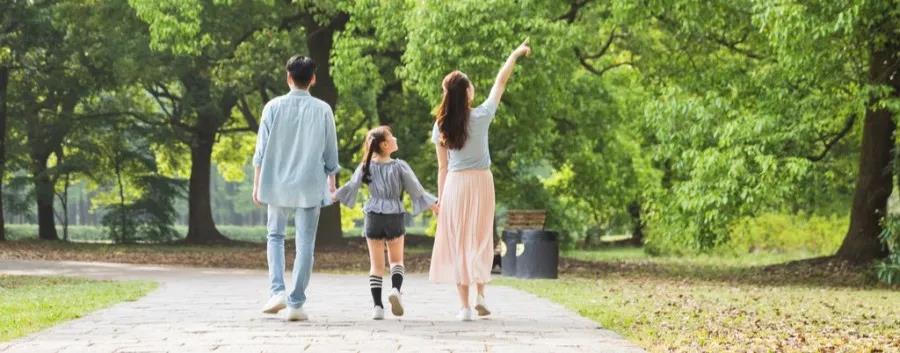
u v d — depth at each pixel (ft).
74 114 146.30
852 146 97.76
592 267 94.84
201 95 139.85
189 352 25.63
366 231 34.60
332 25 116.37
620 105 110.73
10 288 54.19
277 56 119.44
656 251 128.16
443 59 81.20
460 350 26.37
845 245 89.10
